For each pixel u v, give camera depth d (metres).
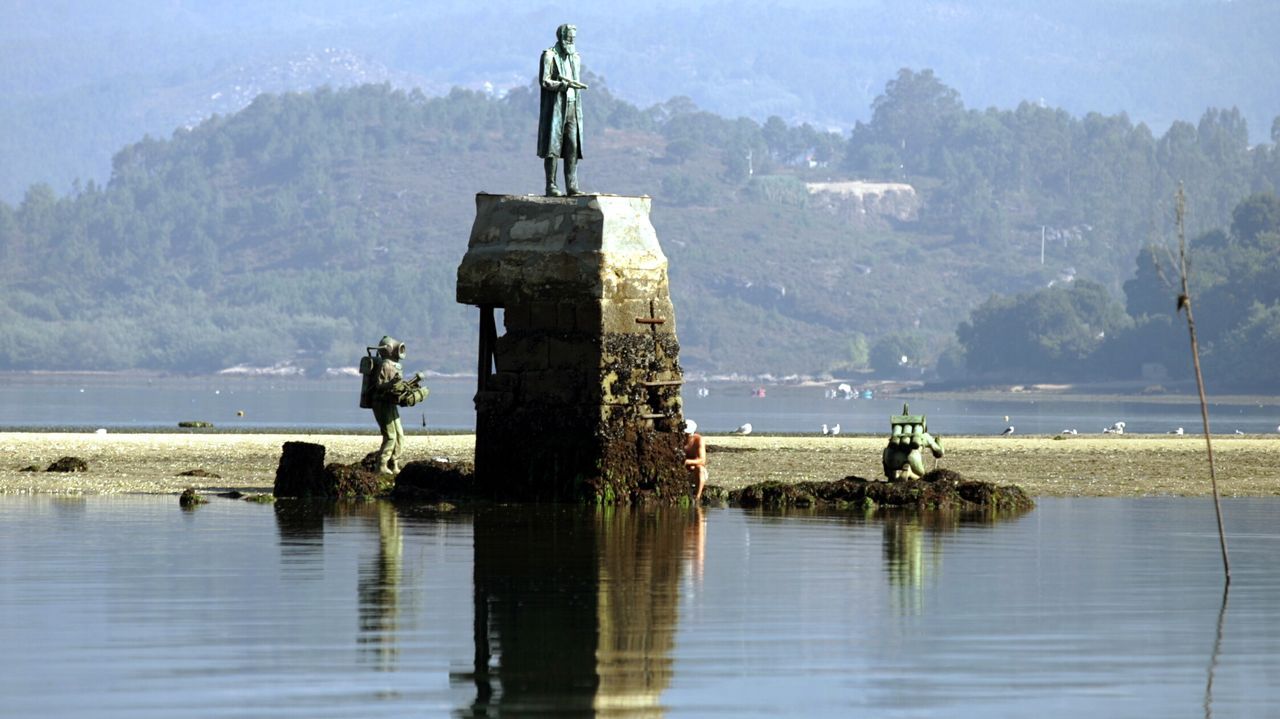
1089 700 75.50
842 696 75.94
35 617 93.56
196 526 138.38
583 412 156.00
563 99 158.75
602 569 113.38
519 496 159.38
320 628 90.62
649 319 157.62
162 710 72.81
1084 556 122.62
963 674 80.50
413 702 74.44
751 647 86.19
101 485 180.25
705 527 140.88
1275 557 122.25
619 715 72.38
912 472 168.00
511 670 80.62
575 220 156.12
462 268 160.12
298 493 166.25
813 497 161.25
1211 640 88.88
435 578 108.31
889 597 102.12
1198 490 189.38
